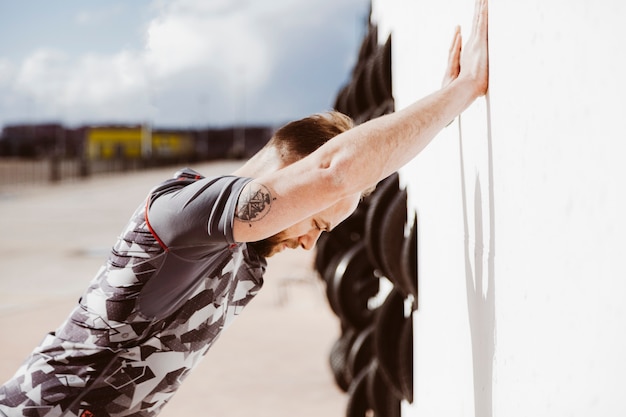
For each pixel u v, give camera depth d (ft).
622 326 1.82
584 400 2.10
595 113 2.00
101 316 4.15
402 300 7.89
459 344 4.57
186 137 239.50
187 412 17.04
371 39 14.08
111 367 4.19
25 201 97.04
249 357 22.35
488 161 3.63
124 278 4.09
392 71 10.33
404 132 3.74
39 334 26.50
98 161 165.48
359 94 13.38
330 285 12.39
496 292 3.42
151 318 4.14
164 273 4.06
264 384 19.33
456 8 4.72
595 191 2.00
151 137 218.38
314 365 21.33
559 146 2.35
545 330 2.53
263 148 4.40
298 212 3.73
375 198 8.48
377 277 12.19
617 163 1.84
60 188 124.88
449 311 4.99
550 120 2.47
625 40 1.78
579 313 2.15
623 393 1.82
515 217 3.01
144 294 4.08
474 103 4.06
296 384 19.26
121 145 187.83
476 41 3.90
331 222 4.40
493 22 3.57
